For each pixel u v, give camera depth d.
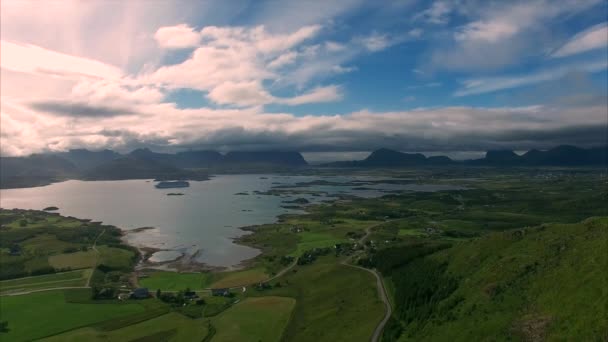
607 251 107.44
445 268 161.25
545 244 134.00
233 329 159.75
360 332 138.12
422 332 122.38
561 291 103.81
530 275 120.25
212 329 160.38
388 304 158.75
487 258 148.12
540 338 92.25
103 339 155.50
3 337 158.88
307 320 163.25
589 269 104.69
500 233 162.38
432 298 141.38
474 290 129.00
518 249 141.50
